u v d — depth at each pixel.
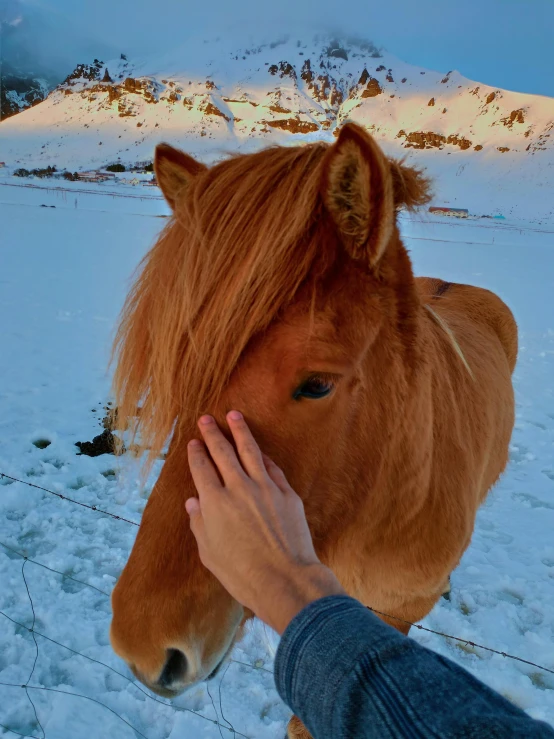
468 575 3.17
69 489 3.66
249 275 0.92
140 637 1.00
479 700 0.56
